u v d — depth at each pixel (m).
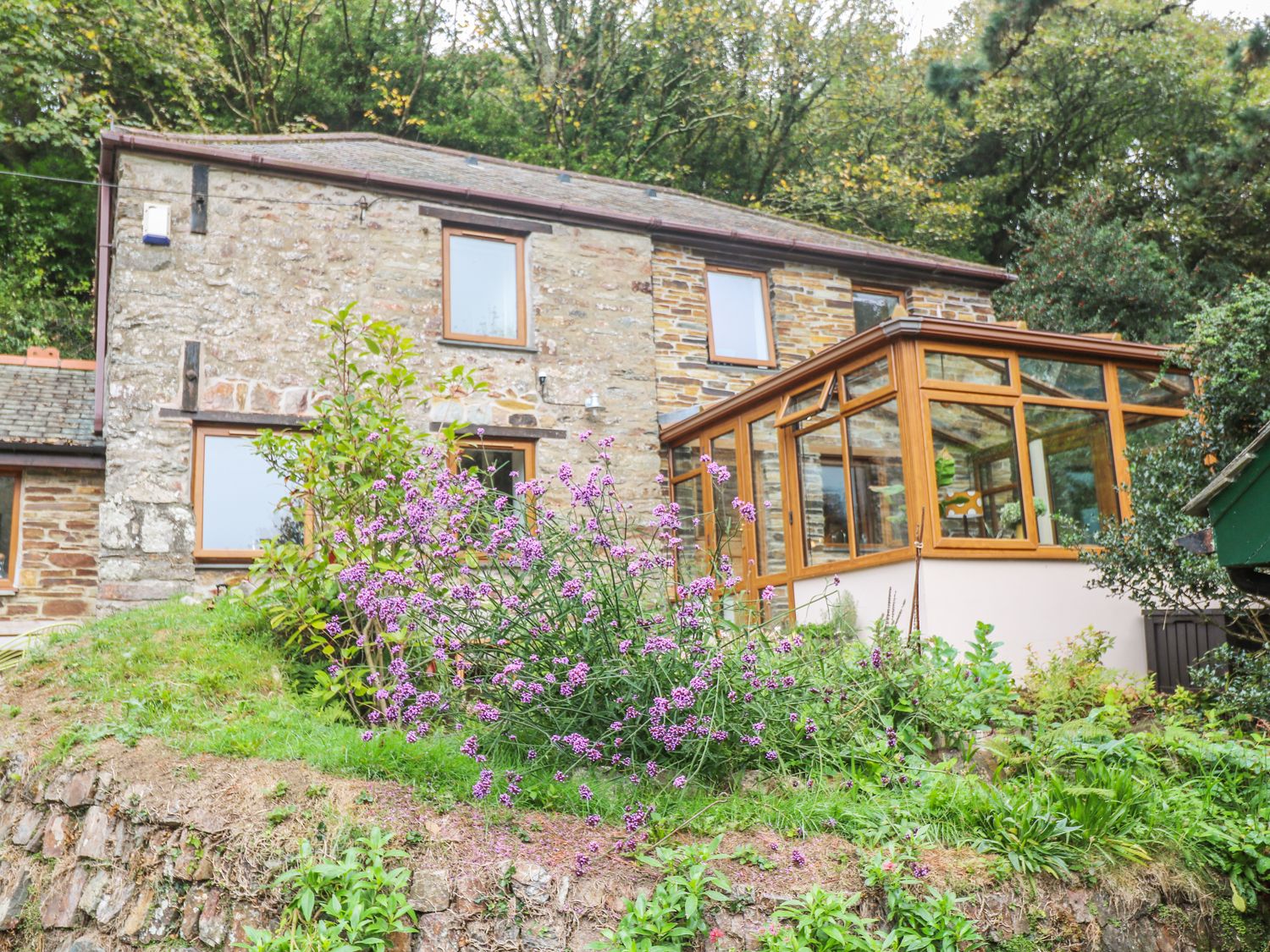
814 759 5.35
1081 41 24.17
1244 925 4.94
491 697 5.36
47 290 18.42
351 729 5.82
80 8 18.08
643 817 4.63
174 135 11.36
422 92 23.38
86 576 11.02
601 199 14.05
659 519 5.52
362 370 11.16
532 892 4.31
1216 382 7.84
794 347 13.68
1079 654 7.39
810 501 10.36
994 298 21.38
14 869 5.84
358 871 4.32
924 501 8.79
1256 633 7.74
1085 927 4.57
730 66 24.78
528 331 12.18
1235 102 23.92
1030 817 4.83
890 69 25.52
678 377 12.95
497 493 6.10
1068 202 22.39
